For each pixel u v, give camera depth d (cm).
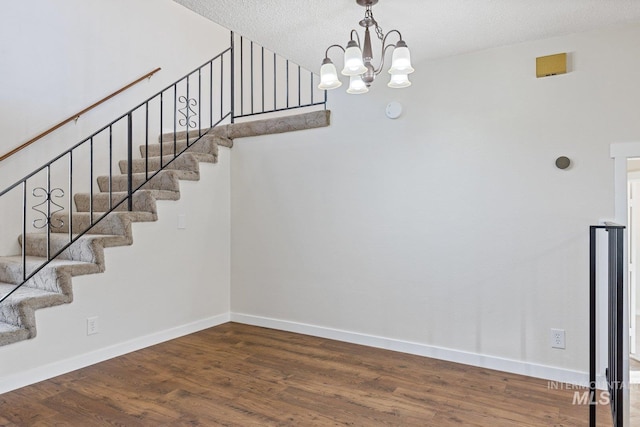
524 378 284
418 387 270
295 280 385
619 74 262
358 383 276
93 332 307
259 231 405
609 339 231
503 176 296
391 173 337
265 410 240
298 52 305
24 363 268
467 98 307
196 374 290
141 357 321
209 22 557
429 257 323
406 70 206
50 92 388
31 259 331
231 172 422
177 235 371
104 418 230
